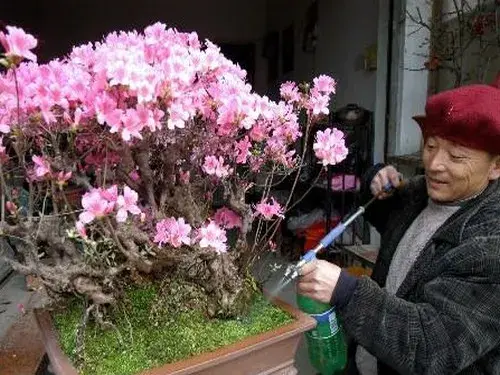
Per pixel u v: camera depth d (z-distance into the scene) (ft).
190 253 2.38
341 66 12.16
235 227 2.75
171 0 19.07
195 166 2.53
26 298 4.82
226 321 2.53
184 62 2.01
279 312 2.63
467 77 7.76
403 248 3.54
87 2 18.57
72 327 2.45
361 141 10.17
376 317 2.60
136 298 2.58
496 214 2.83
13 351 3.55
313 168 9.22
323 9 13.30
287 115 2.71
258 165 2.75
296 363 6.75
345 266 9.52
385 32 9.72
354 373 3.79
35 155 2.18
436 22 8.14
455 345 2.48
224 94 2.24
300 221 10.64
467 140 2.79
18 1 18.04
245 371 2.34
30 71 1.93
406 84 9.02
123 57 1.86
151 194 2.34
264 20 19.79
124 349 2.27
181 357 2.19
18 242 2.29
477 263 2.56
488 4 7.07
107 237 2.20
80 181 2.20
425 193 3.64
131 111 1.79
